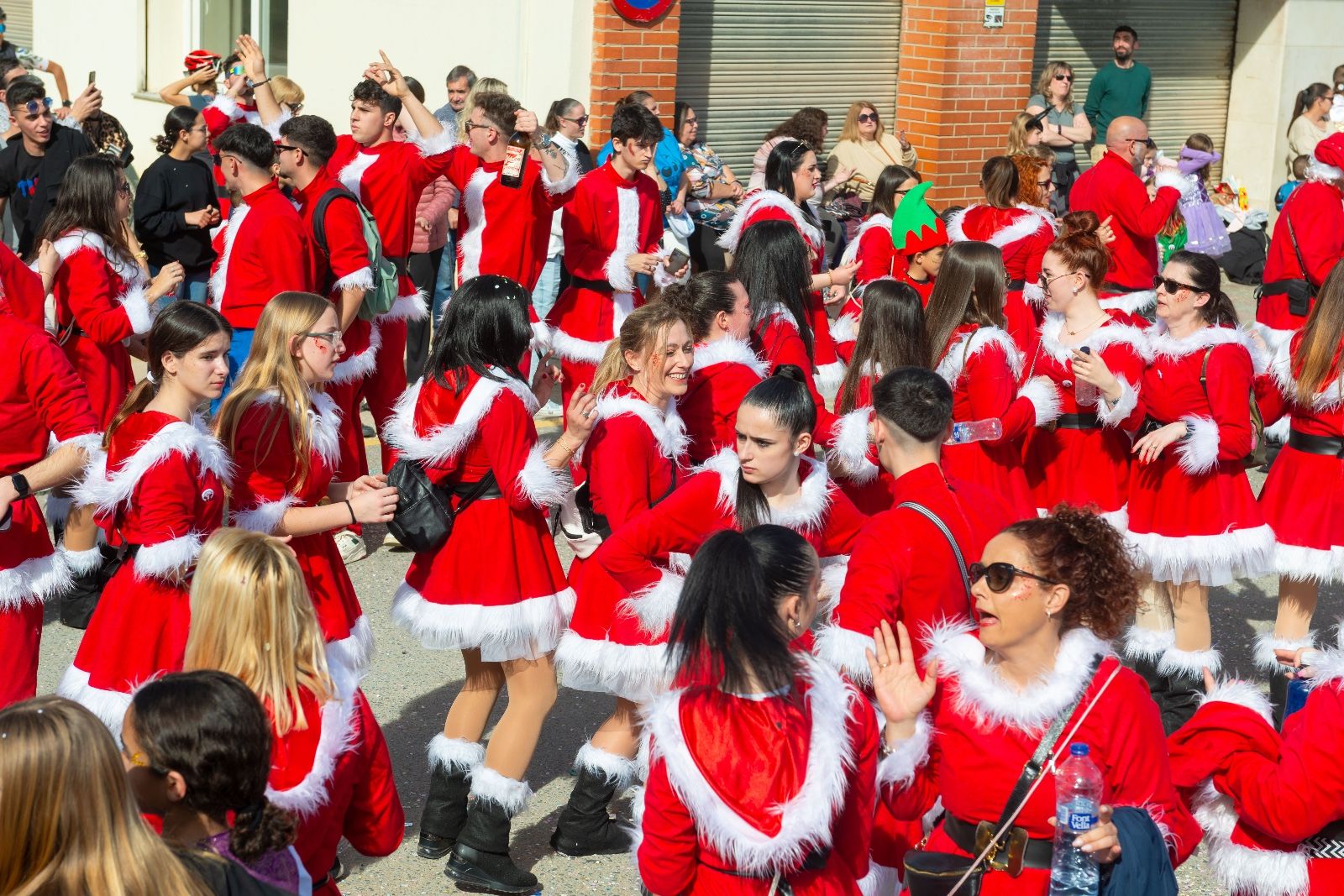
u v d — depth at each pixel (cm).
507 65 1126
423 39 1170
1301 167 1048
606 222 795
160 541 411
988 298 548
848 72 1327
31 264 742
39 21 1466
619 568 415
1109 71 1426
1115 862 294
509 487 443
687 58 1221
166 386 432
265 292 686
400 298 766
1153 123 1589
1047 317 656
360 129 789
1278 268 879
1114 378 570
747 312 511
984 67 1337
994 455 555
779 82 1287
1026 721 302
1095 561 304
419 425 455
